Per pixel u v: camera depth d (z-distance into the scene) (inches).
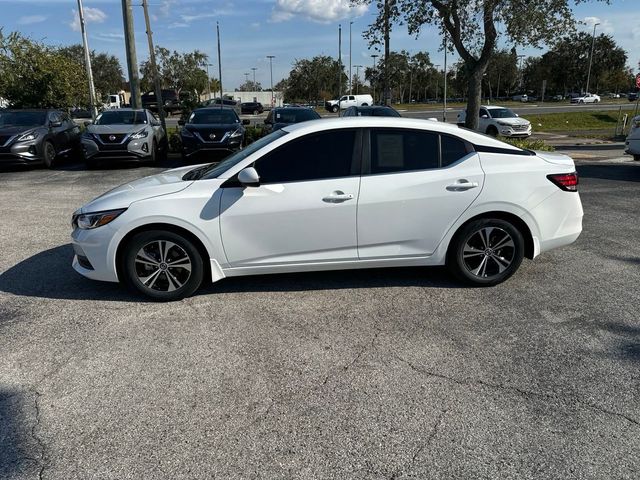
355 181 171.5
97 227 167.2
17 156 489.7
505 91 3848.4
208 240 168.7
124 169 515.2
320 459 99.7
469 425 109.5
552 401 117.9
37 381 127.1
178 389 123.4
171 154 645.9
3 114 536.7
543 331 152.4
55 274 202.7
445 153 178.7
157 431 108.2
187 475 95.7
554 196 183.2
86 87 792.3
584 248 235.0
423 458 99.7
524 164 181.9
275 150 171.5
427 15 556.7
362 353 140.3
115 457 100.5
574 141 903.7
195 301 175.5
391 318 161.9
